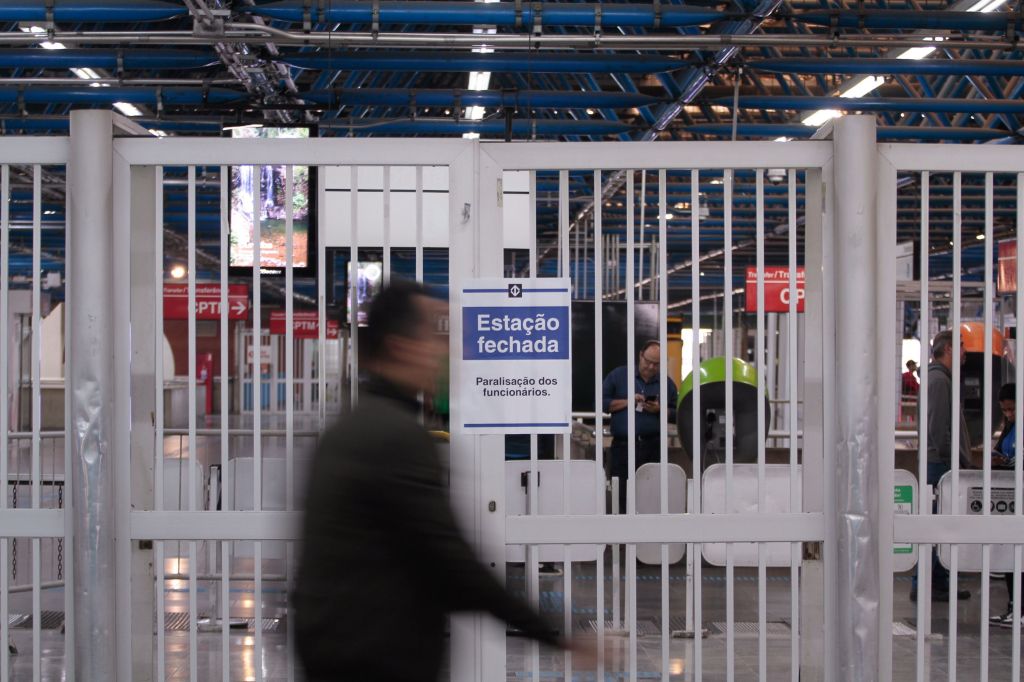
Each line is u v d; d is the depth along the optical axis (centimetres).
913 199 2578
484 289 550
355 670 356
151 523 556
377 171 1400
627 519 556
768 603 1143
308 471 376
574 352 1659
